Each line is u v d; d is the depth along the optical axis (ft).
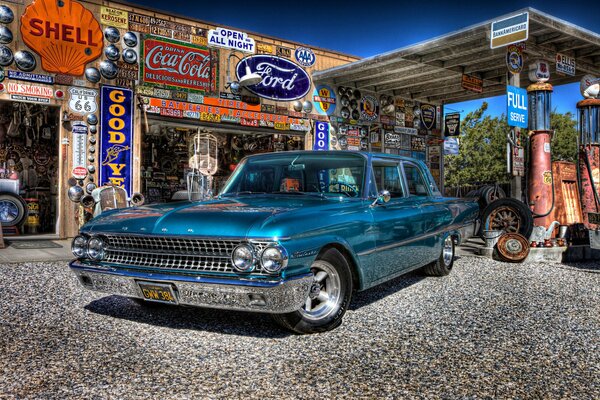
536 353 10.33
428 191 18.21
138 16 32.19
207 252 10.50
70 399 7.87
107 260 11.84
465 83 37.73
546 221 24.88
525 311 13.84
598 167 24.66
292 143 41.86
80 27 30.14
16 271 19.10
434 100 50.96
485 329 12.02
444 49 32.60
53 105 29.55
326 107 42.09
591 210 24.66
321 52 41.88
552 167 25.54
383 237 13.70
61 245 27.40
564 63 31.17
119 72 31.55
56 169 33.83
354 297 15.58
